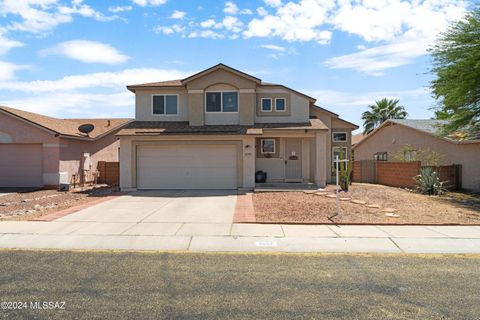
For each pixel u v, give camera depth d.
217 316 4.74
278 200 15.27
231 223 10.73
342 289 5.74
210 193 17.97
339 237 9.13
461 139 20.06
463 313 4.86
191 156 19.69
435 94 18.08
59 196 17.98
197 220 11.21
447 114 18.83
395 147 29.66
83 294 5.47
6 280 6.10
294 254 7.81
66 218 11.55
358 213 12.20
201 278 6.23
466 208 13.64
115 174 26.67
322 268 6.84
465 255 7.76
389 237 9.13
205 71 20.61
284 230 9.86
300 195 16.98
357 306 5.07
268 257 7.58
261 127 20.38
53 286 5.81
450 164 22.48
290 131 20.00
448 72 16.98
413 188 20.42
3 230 9.83
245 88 20.81
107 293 5.52
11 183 21.92
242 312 4.87
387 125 30.88
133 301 5.21
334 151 24.78
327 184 22.84
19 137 21.70
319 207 13.36
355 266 6.98
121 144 19.59
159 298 5.33
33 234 9.42
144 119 21.67
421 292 5.61
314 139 21.47
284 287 5.82
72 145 23.30
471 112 17.61
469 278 6.29
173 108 21.75
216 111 20.92
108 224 10.64
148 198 16.34
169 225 10.50
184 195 17.28
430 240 8.88
